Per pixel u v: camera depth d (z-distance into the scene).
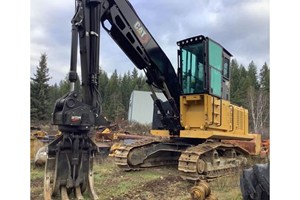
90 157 6.05
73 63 5.86
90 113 5.90
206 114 8.74
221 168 9.19
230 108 10.24
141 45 8.55
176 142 10.01
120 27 7.95
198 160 8.07
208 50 8.82
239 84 40.31
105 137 17.25
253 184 4.90
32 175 8.59
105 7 7.26
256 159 11.48
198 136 8.80
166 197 6.65
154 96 9.45
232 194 6.71
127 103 55.00
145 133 27.42
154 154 10.48
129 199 6.41
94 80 6.21
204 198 5.73
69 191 5.98
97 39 6.34
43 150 9.83
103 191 6.97
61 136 5.93
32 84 41.44
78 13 6.01
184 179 8.05
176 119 9.50
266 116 35.75
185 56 9.23
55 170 5.74
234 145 10.34
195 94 8.95
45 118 41.00
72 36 5.93
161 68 9.13
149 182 8.00
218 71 9.38
